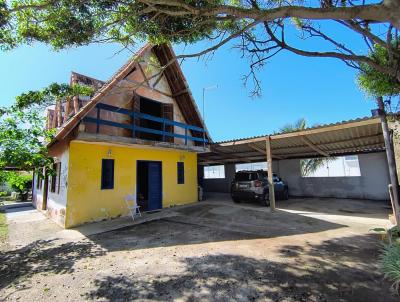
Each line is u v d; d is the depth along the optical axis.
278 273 4.14
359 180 14.09
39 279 4.24
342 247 5.47
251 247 5.62
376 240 5.91
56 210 9.59
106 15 4.28
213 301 3.31
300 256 4.95
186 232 7.21
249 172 12.53
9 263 5.11
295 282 3.79
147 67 9.93
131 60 9.05
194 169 13.56
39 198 14.41
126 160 10.11
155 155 11.47
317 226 7.59
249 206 11.65
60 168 9.45
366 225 7.54
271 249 5.45
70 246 6.18
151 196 11.23
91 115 8.81
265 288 3.62
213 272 4.25
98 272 4.45
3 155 6.46
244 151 14.14
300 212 9.99
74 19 4.23
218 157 16.73
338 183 14.89
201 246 5.79
